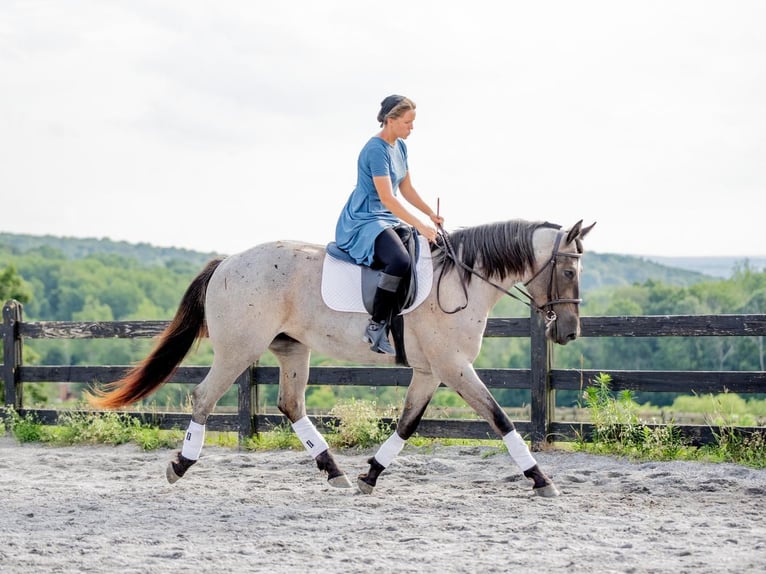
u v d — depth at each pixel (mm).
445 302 6312
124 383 6945
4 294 39844
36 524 5688
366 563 4699
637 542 5059
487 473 7480
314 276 6535
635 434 8031
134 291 110062
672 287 87688
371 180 6410
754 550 4852
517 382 8461
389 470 7668
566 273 6316
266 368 9250
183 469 6809
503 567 4586
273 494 6621
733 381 7836
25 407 10656
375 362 6590
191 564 4723
